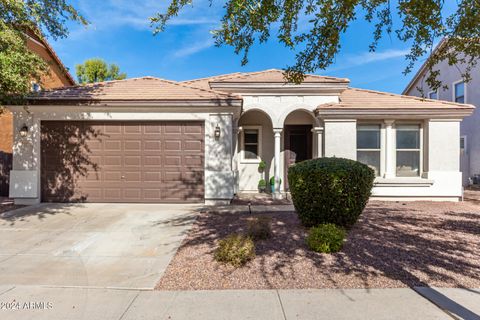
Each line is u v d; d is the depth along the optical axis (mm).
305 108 12203
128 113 10219
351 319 3430
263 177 13641
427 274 4590
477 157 16359
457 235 6527
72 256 5457
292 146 13633
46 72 8508
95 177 10344
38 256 5473
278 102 12250
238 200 11312
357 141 11742
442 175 11359
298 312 3576
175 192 10344
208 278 4516
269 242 6035
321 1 4727
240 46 5023
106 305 3748
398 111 11102
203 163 10359
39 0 7898
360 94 13047
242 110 11852
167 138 10352
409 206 10203
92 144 10328
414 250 5574
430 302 3789
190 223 7727
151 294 4039
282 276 4559
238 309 3648
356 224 7410
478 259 5156
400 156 11781
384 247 5723
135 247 5934
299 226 7215
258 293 4055
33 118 10164
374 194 11375
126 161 10344
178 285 4301
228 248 5062
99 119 10203
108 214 8750
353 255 5340
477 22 4844
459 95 17578
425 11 4613
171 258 5328
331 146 11375
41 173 10328
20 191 10141
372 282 4355
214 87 12070
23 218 8273
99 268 4922
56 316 3498
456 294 3959
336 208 6559
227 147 10250
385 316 3482
